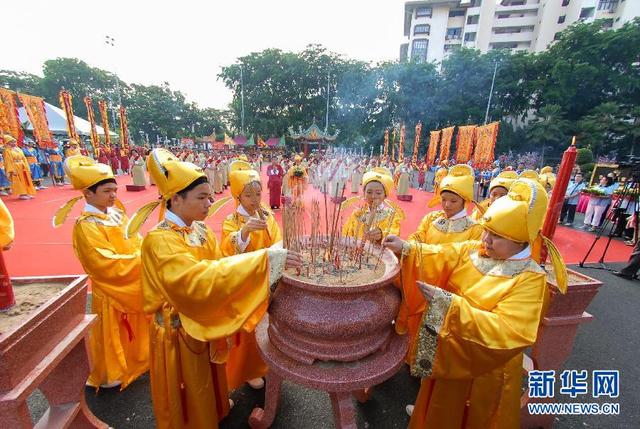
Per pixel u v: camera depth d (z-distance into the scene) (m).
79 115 43.47
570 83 30.73
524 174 3.29
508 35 45.50
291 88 41.47
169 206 1.67
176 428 1.75
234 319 1.44
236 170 2.53
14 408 1.16
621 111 28.64
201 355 1.73
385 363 1.55
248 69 42.03
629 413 2.40
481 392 1.69
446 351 1.50
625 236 7.61
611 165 11.00
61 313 1.47
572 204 8.80
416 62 34.88
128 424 2.15
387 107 37.84
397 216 2.99
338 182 1.79
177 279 1.40
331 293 1.42
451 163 18.98
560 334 1.96
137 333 2.43
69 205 2.22
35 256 5.00
